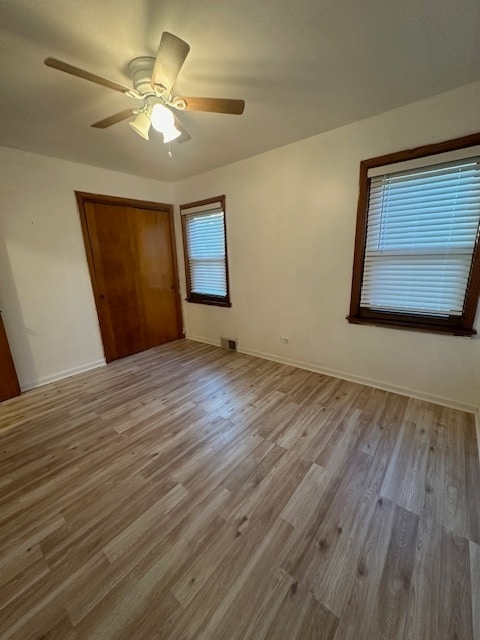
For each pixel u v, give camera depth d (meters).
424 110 1.97
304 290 2.95
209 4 1.16
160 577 1.14
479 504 1.43
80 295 3.18
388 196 2.30
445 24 1.28
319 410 2.31
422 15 1.24
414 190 2.18
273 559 1.19
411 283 2.33
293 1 1.15
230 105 1.55
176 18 1.21
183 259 4.18
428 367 2.34
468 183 1.96
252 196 3.09
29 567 1.19
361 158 2.31
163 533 1.32
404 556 1.19
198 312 4.19
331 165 2.49
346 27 1.29
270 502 1.47
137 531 1.34
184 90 1.77
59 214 2.92
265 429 2.09
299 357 3.16
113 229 3.41
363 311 2.64
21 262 2.71
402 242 2.31
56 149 2.60
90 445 1.97
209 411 2.36
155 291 4.01
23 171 2.64
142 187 3.61
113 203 3.37
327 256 2.71
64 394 2.73
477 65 1.60
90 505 1.49
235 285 3.56
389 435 1.97
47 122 2.07
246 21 1.24
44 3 1.11
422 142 2.03
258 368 3.21
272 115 2.12
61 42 1.31
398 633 0.95
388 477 1.61
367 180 2.33
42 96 1.74
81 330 3.23
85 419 2.29
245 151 2.83
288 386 2.74
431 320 2.30
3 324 2.58
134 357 3.71
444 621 0.98
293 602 1.05
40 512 1.45
